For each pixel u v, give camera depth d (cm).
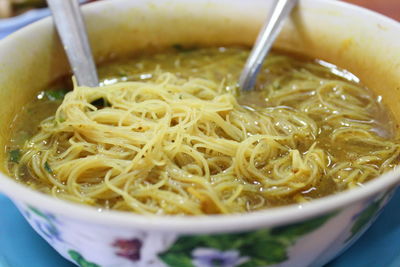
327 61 37
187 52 39
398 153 30
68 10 34
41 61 34
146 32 39
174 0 38
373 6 50
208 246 23
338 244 26
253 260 24
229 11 38
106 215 22
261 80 36
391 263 28
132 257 24
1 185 23
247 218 22
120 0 37
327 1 36
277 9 37
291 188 28
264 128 32
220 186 28
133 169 29
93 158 29
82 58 34
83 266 26
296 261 25
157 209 27
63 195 28
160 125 30
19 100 32
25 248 29
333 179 29
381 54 34
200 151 30
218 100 33
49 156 30
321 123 33
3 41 32
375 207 25
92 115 31
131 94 33
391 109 33
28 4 54
